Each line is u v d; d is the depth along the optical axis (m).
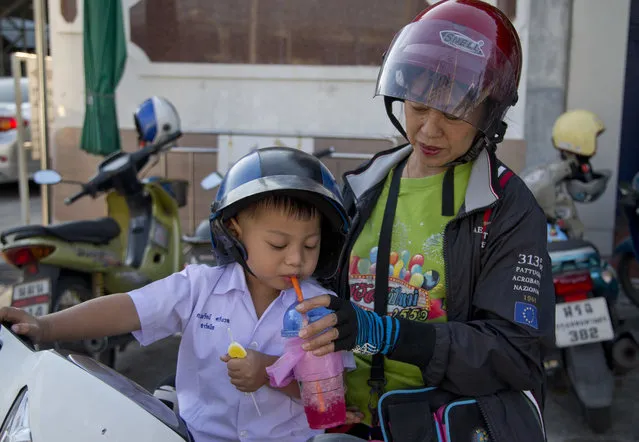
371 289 1.77
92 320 1.64
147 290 1.71
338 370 1.56
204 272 1.77
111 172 3.82
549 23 5.92
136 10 6.27
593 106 6.11
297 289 1.58
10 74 17.70
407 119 1.67
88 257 3.67
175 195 4.43
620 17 5.95
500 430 1.53
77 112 6.42
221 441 1.70
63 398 1.34
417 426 1.57
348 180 1.92
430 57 1.57
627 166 7.09
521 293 1.54
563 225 4.02
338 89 6.22
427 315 1.69
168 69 6.31
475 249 1.61
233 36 6.29
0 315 1.57
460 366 1.51
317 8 6.16
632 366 3.58
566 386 4.00
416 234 1.72
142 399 1.47
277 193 1.52
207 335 1.73
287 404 1.70
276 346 1.71
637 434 3.48
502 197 1.60
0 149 9.85
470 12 1.62
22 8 17.69
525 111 5.97
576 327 3.36
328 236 1.74
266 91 6.30
